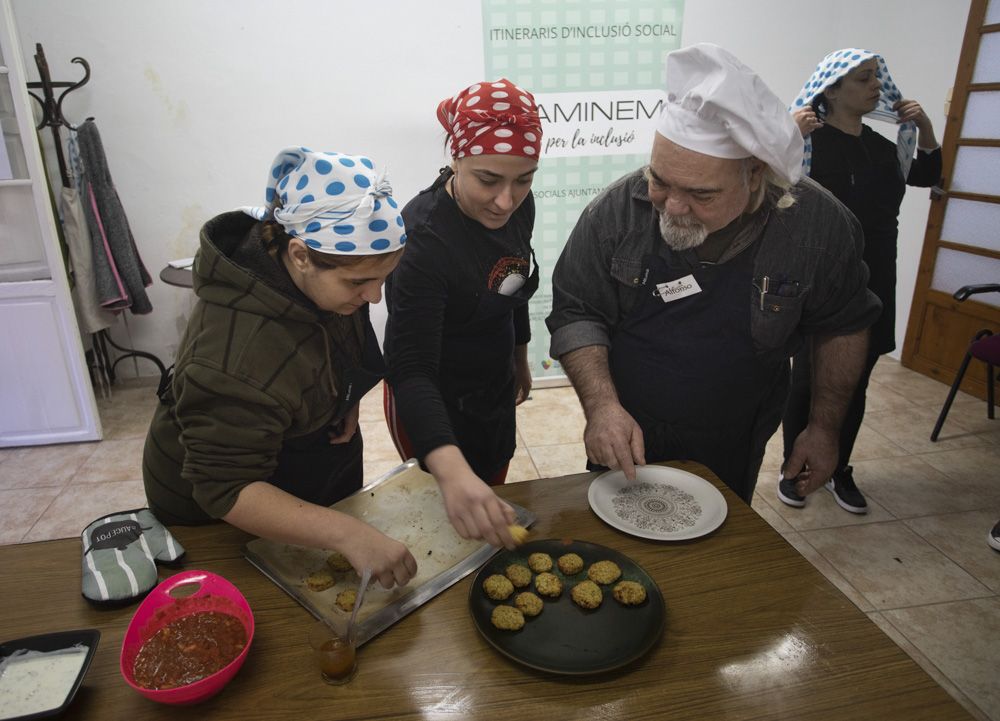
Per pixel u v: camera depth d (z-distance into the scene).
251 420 0.88
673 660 0.85
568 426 3.18
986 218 3.16
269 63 3.17
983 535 2.28
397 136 3.37
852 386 1.41
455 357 1.46
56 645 0.85
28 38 2.99
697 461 1.42
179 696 0.76
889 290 2.30
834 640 0.87
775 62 3.47
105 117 3.14
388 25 3.18
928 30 3.36
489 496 0.96
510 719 0.77
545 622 0.91
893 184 2.25
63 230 3.01
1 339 2.80
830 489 2.56
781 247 1.23
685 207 1.11
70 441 3.00
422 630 0.90
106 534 1.06
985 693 1.65
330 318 1.05
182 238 3.39
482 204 1.23
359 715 0.78
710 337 1.30
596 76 3.11
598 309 1.38
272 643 0.88
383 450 2.97
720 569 1.02
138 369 3.60
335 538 0.90
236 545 1.08
